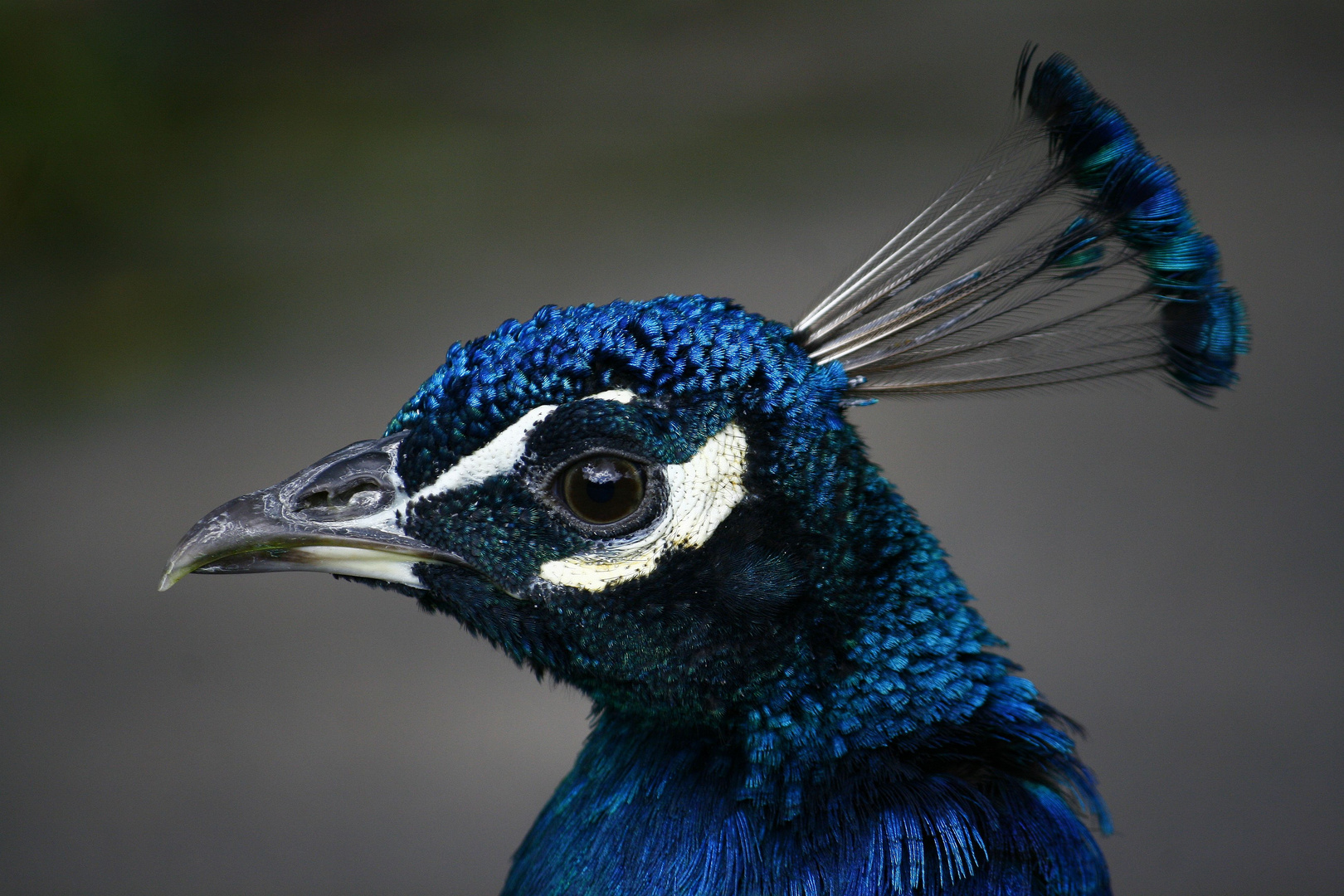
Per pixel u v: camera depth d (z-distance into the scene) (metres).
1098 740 9.12
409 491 4.01
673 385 3.80
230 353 13.97
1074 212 4.22
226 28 19.77
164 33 18.69
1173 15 24.27
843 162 17.55
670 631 3.81
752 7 24.20
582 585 3.85
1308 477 12.26
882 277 4.30
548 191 17.38
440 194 17.02
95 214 16.30
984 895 3.62
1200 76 21.09
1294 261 15.67
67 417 13.34
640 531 3.81
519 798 9.01
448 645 10.78
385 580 4.04
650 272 14.89
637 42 22.47
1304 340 14.30
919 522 3.97
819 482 3.80
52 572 11.21
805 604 3.78
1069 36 23.20
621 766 4.00
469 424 3.91
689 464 3.78
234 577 11.75
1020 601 10.60
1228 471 12.41
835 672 3.78
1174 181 4.05
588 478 3.82
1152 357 4.18
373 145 18.19
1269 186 17.45
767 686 3.78
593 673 3.92
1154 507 11.88
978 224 4.34
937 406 13.95
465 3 22.58
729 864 3.70
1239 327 4.04
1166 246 4.08
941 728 3.81
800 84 20.41
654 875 3.78
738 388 3.80
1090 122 4.20
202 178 17.08
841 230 15.58
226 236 16.33
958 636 3.87
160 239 16.09
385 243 16.06
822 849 3.68
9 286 15.28
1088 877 3.79
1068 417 13.66
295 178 17.22
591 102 19.69
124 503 11.91
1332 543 11.23
